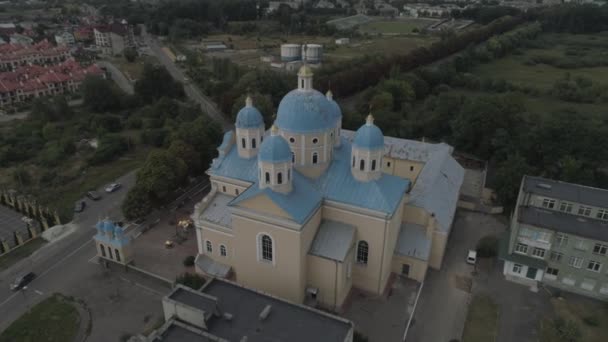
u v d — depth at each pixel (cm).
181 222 8094
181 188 9731
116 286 6800
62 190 10031
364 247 6362
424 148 9631
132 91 18038
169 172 8600
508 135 10700
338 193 6281
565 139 9750
